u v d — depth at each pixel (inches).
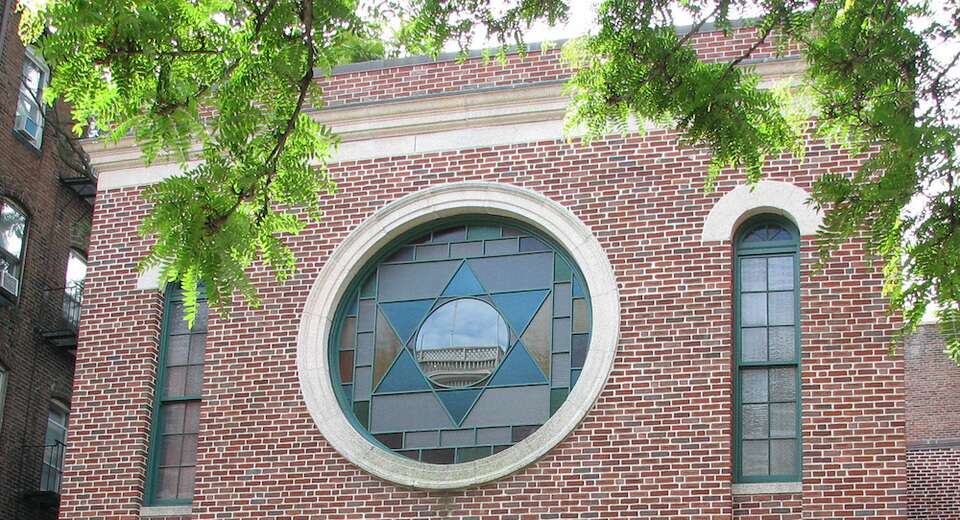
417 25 483.8
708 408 674.2
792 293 695.1
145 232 432.8
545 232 729.6
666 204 712.4
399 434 713.6
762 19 498.6
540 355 711.1
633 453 674.8
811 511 650.8
